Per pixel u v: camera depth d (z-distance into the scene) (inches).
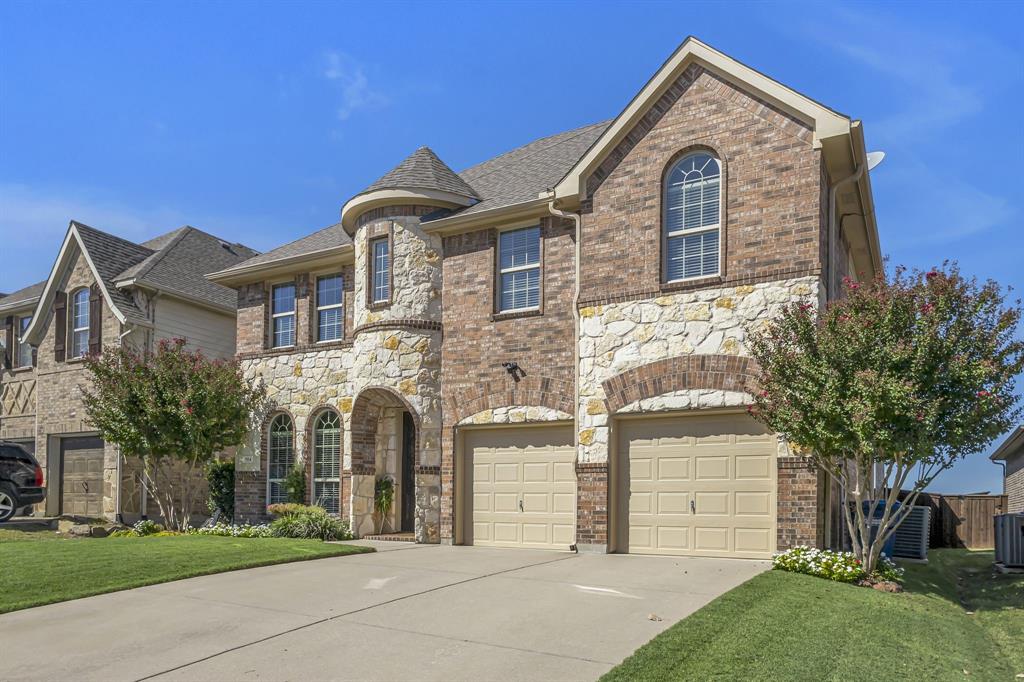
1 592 380.2
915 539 578.6
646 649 280.4
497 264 634.8
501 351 616.1
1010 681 281.0
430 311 658.2
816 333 423.8
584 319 558.9
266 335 799.7
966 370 389.7
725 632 301.4
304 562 493.0
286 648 293.6
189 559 472.4
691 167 534.3
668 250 536.4
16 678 262.8
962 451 400.5
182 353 753.0
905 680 261.6
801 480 467.8
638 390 529.7
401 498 717.3
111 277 907.4
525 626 320.8
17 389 1008.9
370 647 293.7
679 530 517.3
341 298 761.6
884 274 438.9
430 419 644.1
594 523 538.6
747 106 511.8
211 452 731.4
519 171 713.0
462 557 520.1
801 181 488.7
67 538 672.4
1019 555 551.8
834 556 432.8
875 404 387.9
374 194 676.1
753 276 497.0
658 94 544.7
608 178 560.4
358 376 681.0
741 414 503.2
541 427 602.2
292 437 764.0
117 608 358.6
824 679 254.7
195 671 268.4
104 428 719.7
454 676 260.5
